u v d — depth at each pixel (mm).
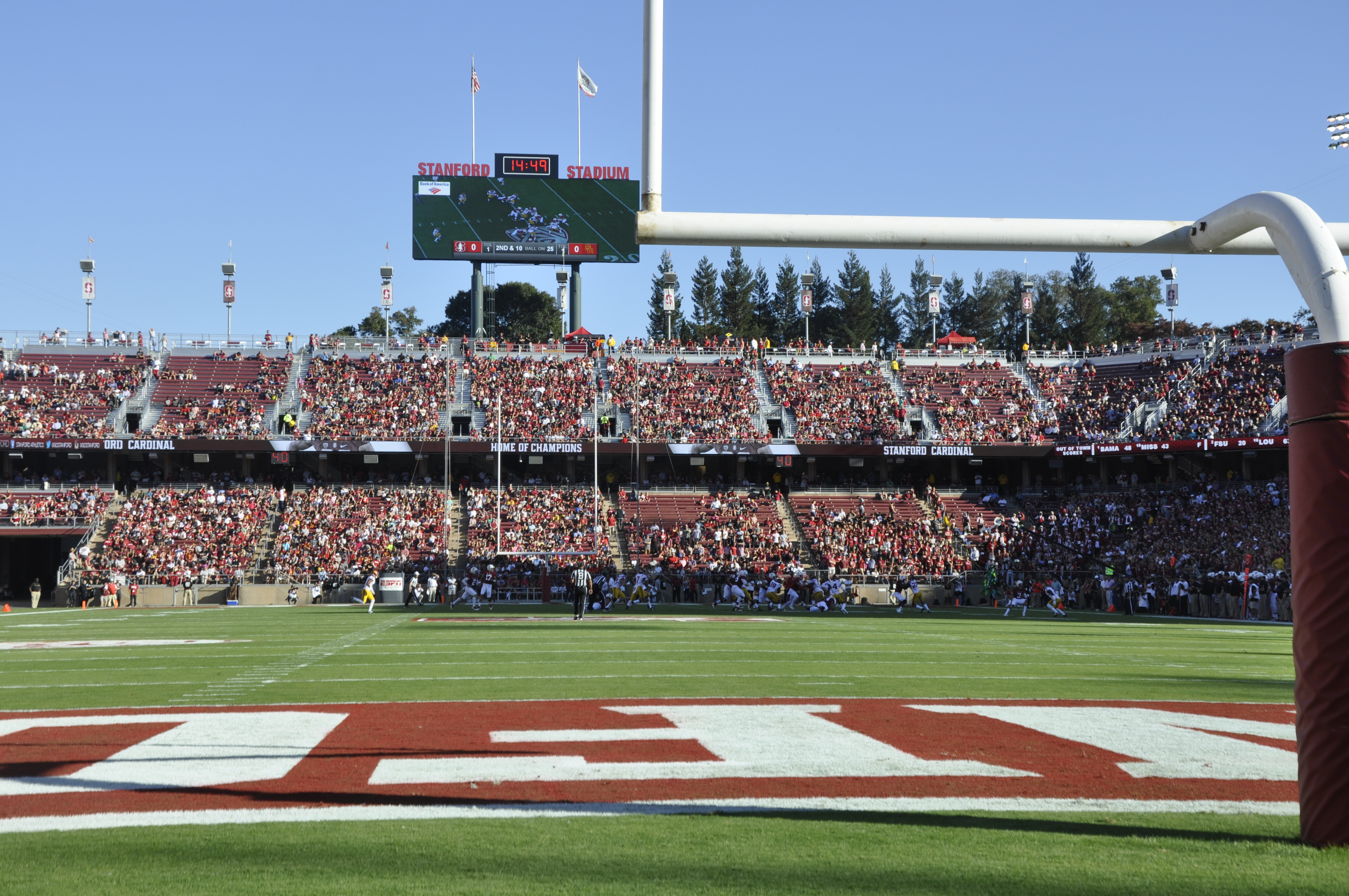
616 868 5945
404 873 5852
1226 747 9852
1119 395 58281
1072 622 32781
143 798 7801
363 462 57000
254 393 57531
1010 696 13719
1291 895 5379
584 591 32344
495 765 9000
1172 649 22062
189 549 47500
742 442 54906
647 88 7066
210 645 22344
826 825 6930
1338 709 6113
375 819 7117
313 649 21109
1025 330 104625
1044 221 7121
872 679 15750
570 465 57219
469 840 6566
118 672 16891
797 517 53531
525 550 49250
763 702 13047
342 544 48406
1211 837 6586
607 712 12164
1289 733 10758
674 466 58969
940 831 6773
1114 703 13047
